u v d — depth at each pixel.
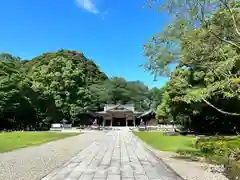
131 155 11.04
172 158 10.23
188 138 21.67
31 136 23.83
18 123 41.25
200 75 15.48
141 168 7.88
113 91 69.56
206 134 25.83
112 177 6.54
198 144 12.96
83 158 9.96
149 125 56.38
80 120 57.31
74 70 59.69
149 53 9.68
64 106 54.34
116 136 26.59
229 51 8.63
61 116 54.12
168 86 22.44
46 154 11.09
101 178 6.41
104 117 61.56
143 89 75.88
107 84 72.31
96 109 62.94
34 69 60.31
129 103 70.31
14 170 7.30
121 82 74.12
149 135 27.88
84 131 41.25
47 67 58.97
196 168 8.03
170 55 9.32
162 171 7.42
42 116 45.81
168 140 19.83
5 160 9.25
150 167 8.07
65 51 78.88
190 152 11.99
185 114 25.89
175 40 8.91
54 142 18.03
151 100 72.94
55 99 53.19
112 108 61.19
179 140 19.72
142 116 58.50
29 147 14.16
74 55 79.12
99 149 13.48
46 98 46.16
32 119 43.28
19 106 39.59
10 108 38.44
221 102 18.27
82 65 75.00
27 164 8.38
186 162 9.23
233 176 6.76
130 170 7.52
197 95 11.05
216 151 9.95
